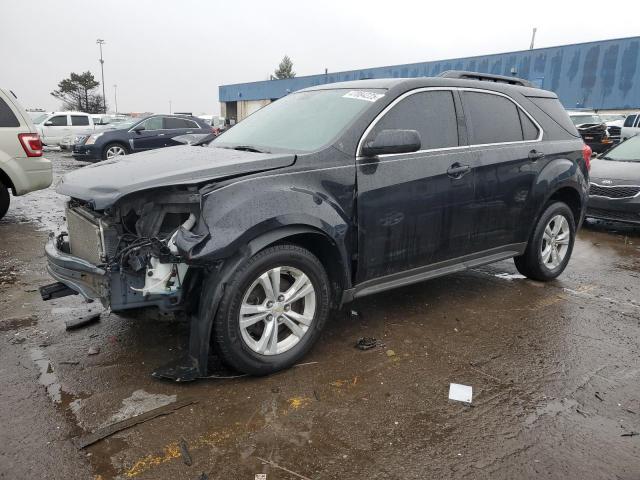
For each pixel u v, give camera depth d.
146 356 3.39
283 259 3.09
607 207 7.56
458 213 4.05
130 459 2.42
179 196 2.91
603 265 6.02
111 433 2.59
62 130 23.56
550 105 5.09
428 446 2.57
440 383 3.17
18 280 4.87
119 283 2.96
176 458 2.44
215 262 2.90
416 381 3.18
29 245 6.23
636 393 3.12
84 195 2.99
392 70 35.62
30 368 3.21
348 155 3.42
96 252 3.08
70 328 3.76
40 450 2.46
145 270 2.95
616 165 8.11
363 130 3.54
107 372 3.18
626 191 7.43
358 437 2.63
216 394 2.97
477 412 2.87
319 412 2.83
